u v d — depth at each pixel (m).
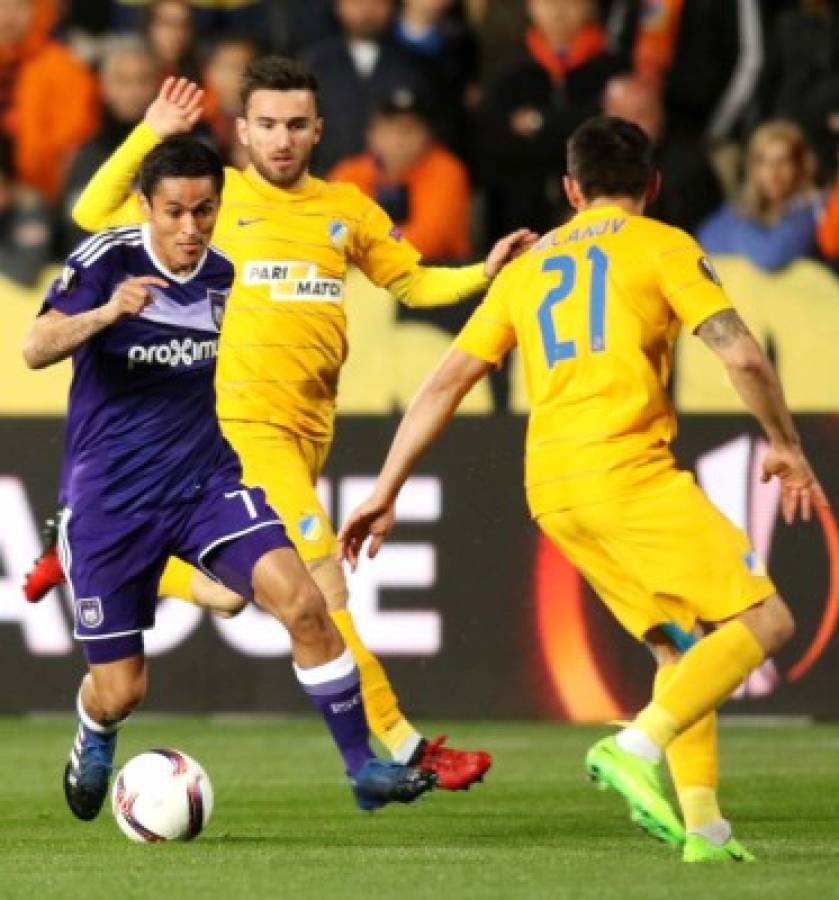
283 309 28.91
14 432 39.78
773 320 38.69
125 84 46.72
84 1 53.06
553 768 33.28
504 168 45.91
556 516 23.02
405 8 48.44
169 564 30.62
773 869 21.30
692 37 47.94
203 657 39.78
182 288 24.27
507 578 38.88
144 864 22.12
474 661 39.00
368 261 29.59
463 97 48.12
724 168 46.19
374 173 44.56
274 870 21.47
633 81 45.16
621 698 38.66
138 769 24.53
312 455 29.38
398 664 39.22
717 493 38.31
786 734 37.25
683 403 38.41
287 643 39.59
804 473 22.52
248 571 24.31
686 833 22.39
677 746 22.48
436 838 25.27
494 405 39.09
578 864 21.86
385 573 39.19
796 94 47.28
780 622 22.28
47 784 31.36
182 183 23.55
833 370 38.50
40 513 39.69
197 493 24.55
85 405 24.50
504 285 23.75
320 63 46.97
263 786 31.25
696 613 22.39
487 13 48.75
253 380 28.83
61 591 39.97
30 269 40.19
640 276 22.80
